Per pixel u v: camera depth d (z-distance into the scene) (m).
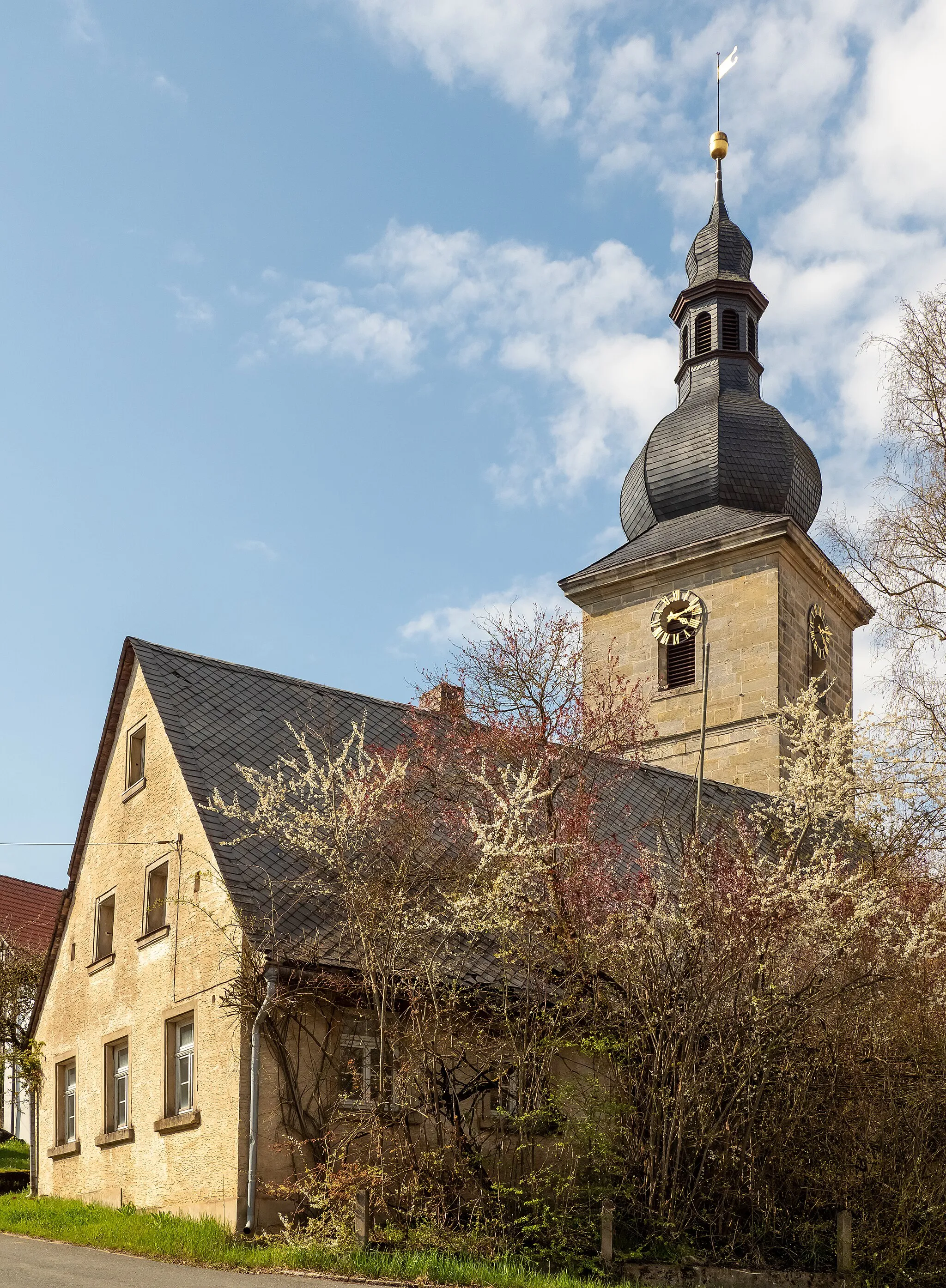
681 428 46.72
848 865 19.30
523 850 18.25
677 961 17.84
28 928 42.75
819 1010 17.92
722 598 41.12
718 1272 16.84
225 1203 19.05
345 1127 19.17
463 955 19.30
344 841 19.52
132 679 25.61
